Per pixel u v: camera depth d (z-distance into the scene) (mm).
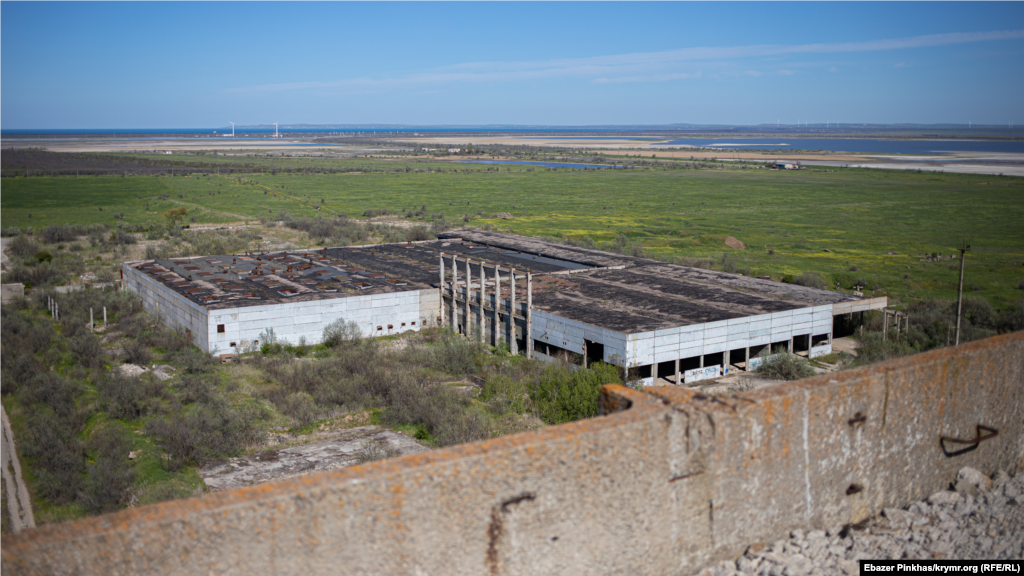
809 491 13062
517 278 69312
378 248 90062
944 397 14367
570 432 11133
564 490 11023
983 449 15117
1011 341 15352
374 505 10078
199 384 46938
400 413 42500
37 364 51719
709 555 12250
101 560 9016
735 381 51812
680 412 11867
